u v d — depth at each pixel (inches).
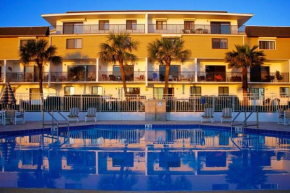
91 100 776.3
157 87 1141.7
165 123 649.6
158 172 221.6
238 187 182.2
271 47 1152.8
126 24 1178.0
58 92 1146.7
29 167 238.5
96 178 204.4
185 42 1116.5
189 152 309.6
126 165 247.1
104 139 433.4
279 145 362.0
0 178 202.2
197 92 1143.6
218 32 1162.0
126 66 1138.7
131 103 780.6
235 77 1115.9
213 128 601.6
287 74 1136.8
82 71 1165.1
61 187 181.6
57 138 446.3
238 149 329.4
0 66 1195.3
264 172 221.3
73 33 1167.6
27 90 1155.3
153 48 982.4
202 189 178.7
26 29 1167.6
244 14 1141.7
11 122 625.9
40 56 990.4
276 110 734.5
